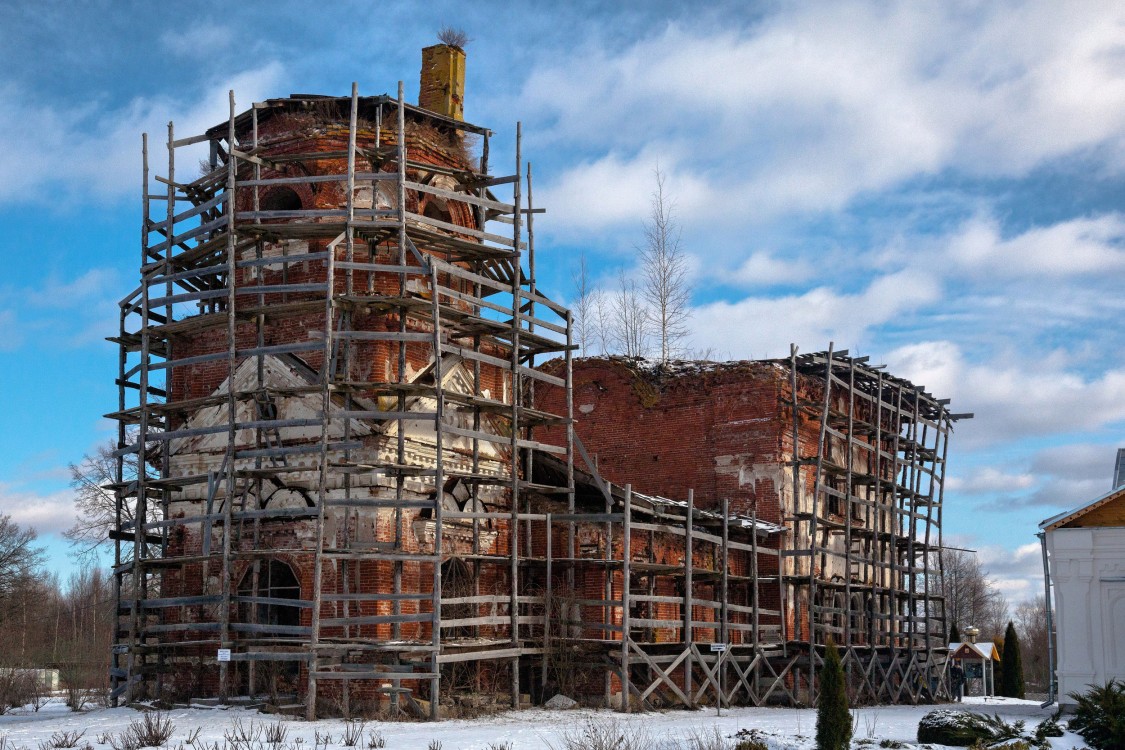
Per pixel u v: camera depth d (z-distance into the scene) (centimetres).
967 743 2128
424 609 2634
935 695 4006
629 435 3953
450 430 2523
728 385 3788
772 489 3650
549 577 2794
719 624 3019
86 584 8375
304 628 2350
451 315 2664
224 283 2897
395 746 1906
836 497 3881
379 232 2655
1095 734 2159
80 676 3612
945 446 4191
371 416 2433
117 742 1938
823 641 3534
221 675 2498
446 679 2617
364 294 2683
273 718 2295
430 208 3016
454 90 3228
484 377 2953
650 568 2866
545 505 2975
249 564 2664
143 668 2594
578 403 4069
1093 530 2814
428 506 2444
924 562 4012
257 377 2703
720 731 2220
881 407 3934
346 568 2467
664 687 3048
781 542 3541
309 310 2617
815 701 3259
